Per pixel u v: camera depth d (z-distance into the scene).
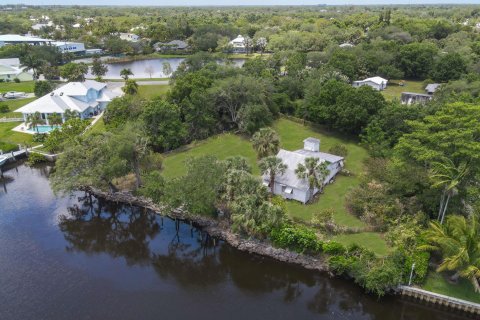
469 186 53.78
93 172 65.00
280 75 140.88
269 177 66.62
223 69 118.31
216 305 47.25
